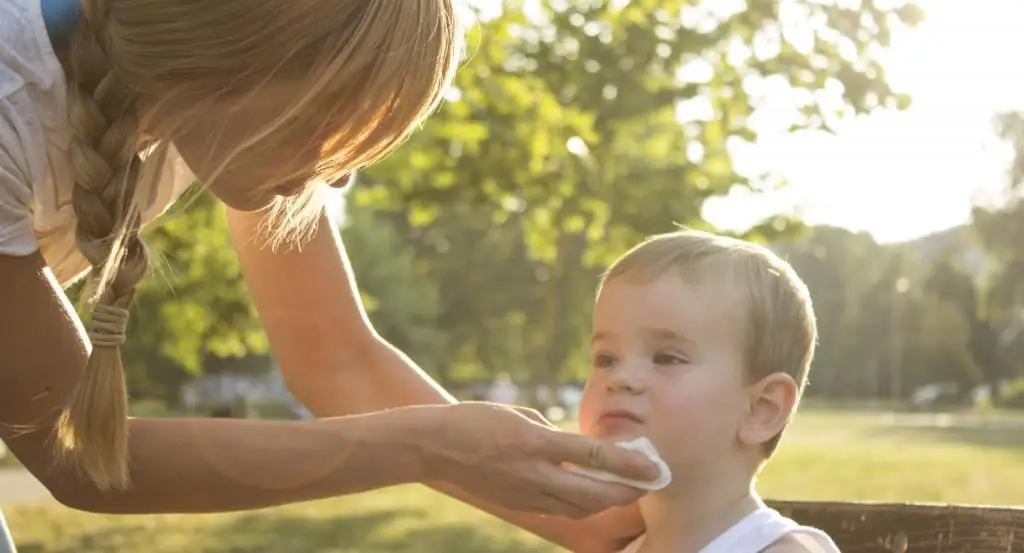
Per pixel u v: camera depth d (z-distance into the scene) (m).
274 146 1.51
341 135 1.51
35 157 1.47
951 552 1.76
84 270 1.85
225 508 1.51
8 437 1.48
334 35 1.42
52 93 1.47
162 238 10.24
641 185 8.73
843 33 7.54
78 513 9.45
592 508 1.47
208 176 1.54
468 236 30.78
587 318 21.89
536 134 8.11
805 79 7.68
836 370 38.47
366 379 2.00
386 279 30.67
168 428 1.48
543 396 29.75
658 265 1.73
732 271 1.71
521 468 1.46
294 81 1.43
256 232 1.95
